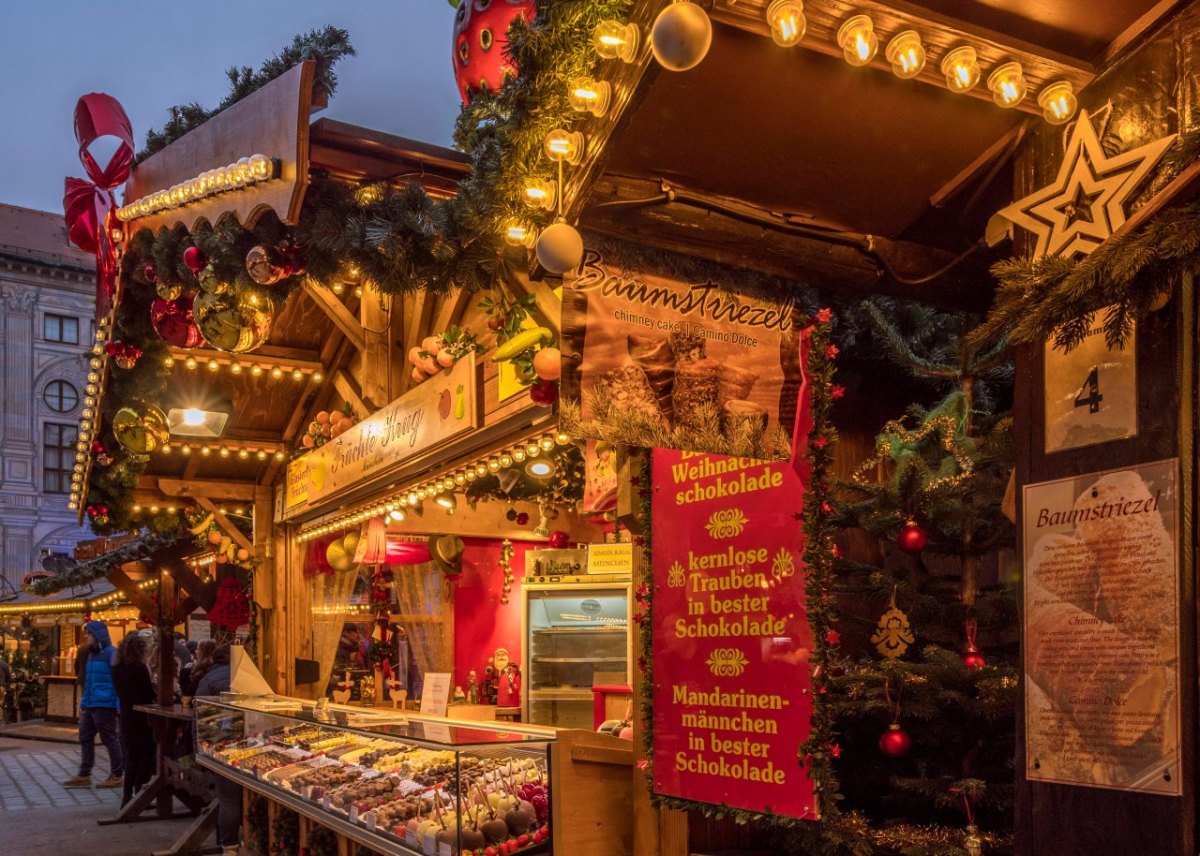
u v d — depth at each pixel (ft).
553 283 12.75
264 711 21.85
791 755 11.92
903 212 12.53
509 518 30.91
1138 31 9.73
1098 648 9.36
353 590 32.50
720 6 8.96
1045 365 10.09
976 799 11.89
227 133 14.29
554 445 19.01
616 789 14.32
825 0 9.16
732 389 12.41
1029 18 9.82
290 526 31.81
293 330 25.80
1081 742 9.41
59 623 79.82
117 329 22.04
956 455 13.65
